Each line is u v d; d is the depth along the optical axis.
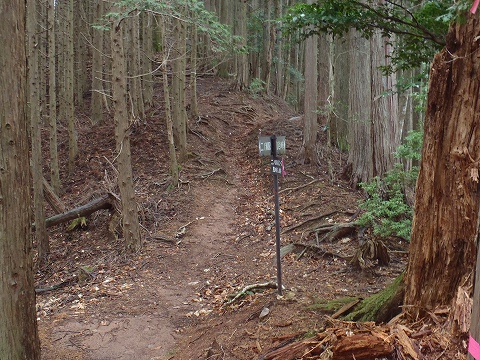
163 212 11.06
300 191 11.38
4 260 2.81
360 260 6.57
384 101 9.87
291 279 6.73
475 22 2.87
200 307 6.46
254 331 4.51
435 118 3.21
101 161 14.82
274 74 29.53
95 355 5.16
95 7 17.00
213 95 21.83
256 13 25.70
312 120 13.26
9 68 2.77
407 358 2.88
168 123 12.32
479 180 2.95
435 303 3.27
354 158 11.02
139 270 8.21
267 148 5.93
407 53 4.50
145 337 5.60
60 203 11.45
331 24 4.26
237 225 10.36
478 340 1.37
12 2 2.78
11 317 2.85
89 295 7.24
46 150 16.06
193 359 4.51
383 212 8.04
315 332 3.89
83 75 21.28
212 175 13.42
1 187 2.78
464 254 3.10
